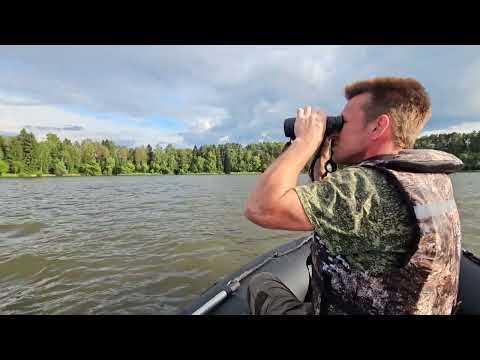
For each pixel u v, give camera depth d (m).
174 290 3.42
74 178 45.81
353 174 0.84
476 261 2.35
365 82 1.00
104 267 4.10
